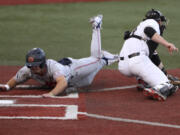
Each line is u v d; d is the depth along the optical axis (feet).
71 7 175.42
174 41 116.67
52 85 66.18
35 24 141.38
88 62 69.15
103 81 75.10
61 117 52.90
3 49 106.11
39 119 52.24
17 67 86.74
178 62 92.84
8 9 169.17
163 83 62.03
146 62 63.62
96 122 51.75
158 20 66.54
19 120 51.93
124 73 66.39
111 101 61.52
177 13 161.07
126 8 172.65
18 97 62.39
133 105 59.41
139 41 64.95
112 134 47.70
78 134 47.60
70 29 133.59
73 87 67.97
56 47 108.88
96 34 71.05
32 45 111.24
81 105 58.13
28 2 184.24
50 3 183.52
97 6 177.88
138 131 48.80
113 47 108.58
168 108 58.08
